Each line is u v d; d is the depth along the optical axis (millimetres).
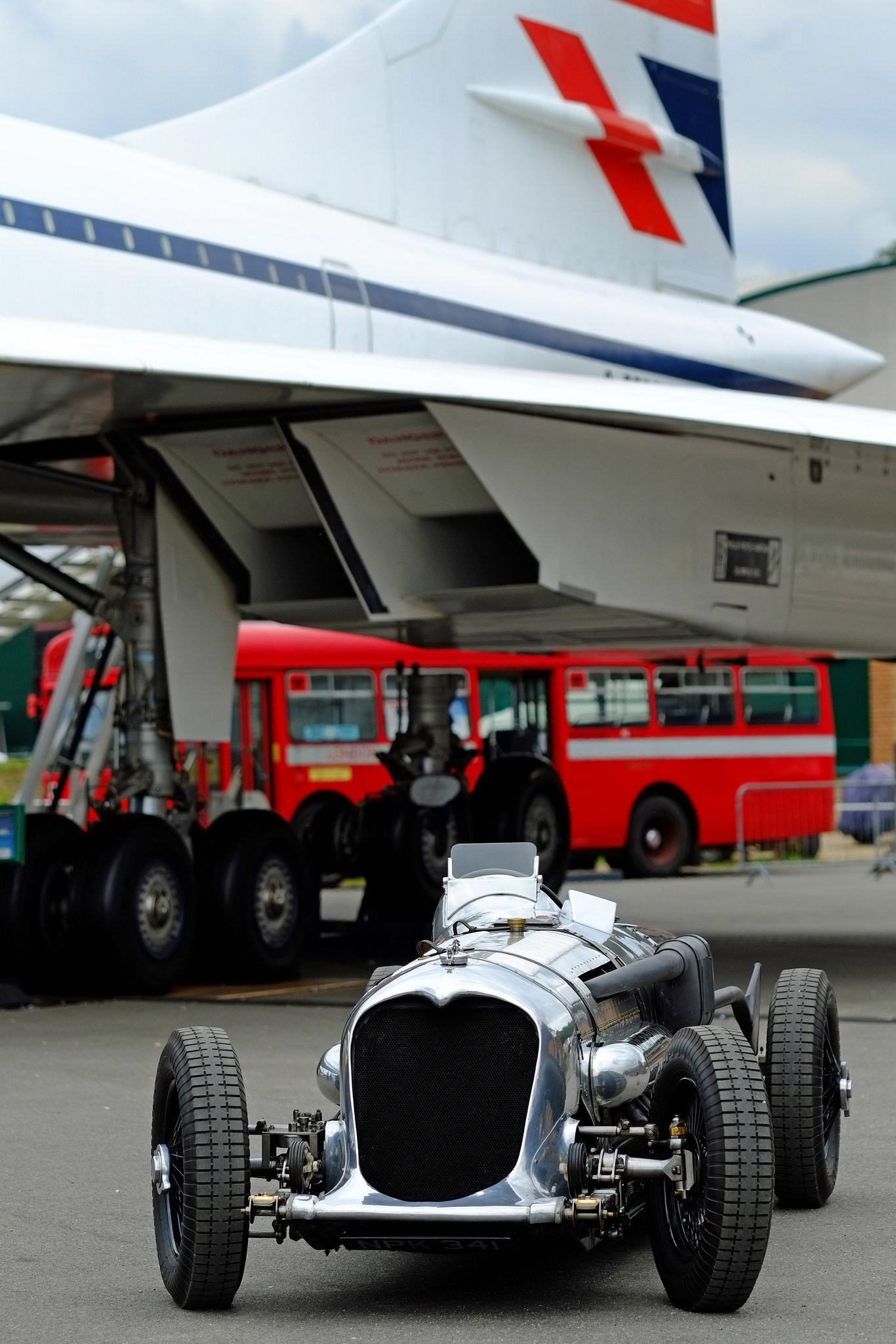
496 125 22062
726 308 25781
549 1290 6359
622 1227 6059
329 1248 6051
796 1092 7418
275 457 15773
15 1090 10703
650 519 16094
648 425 15828
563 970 6684
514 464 14914
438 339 19234
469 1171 5906
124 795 16062
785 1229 7211
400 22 20859
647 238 24828
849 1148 8906
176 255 16156
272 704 28797
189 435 15500
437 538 16141
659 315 23406
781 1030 7543
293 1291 6414
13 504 20266
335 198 19812
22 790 24109
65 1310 6121
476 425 14586
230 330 16547
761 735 34188
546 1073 5973
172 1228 6289
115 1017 13984
